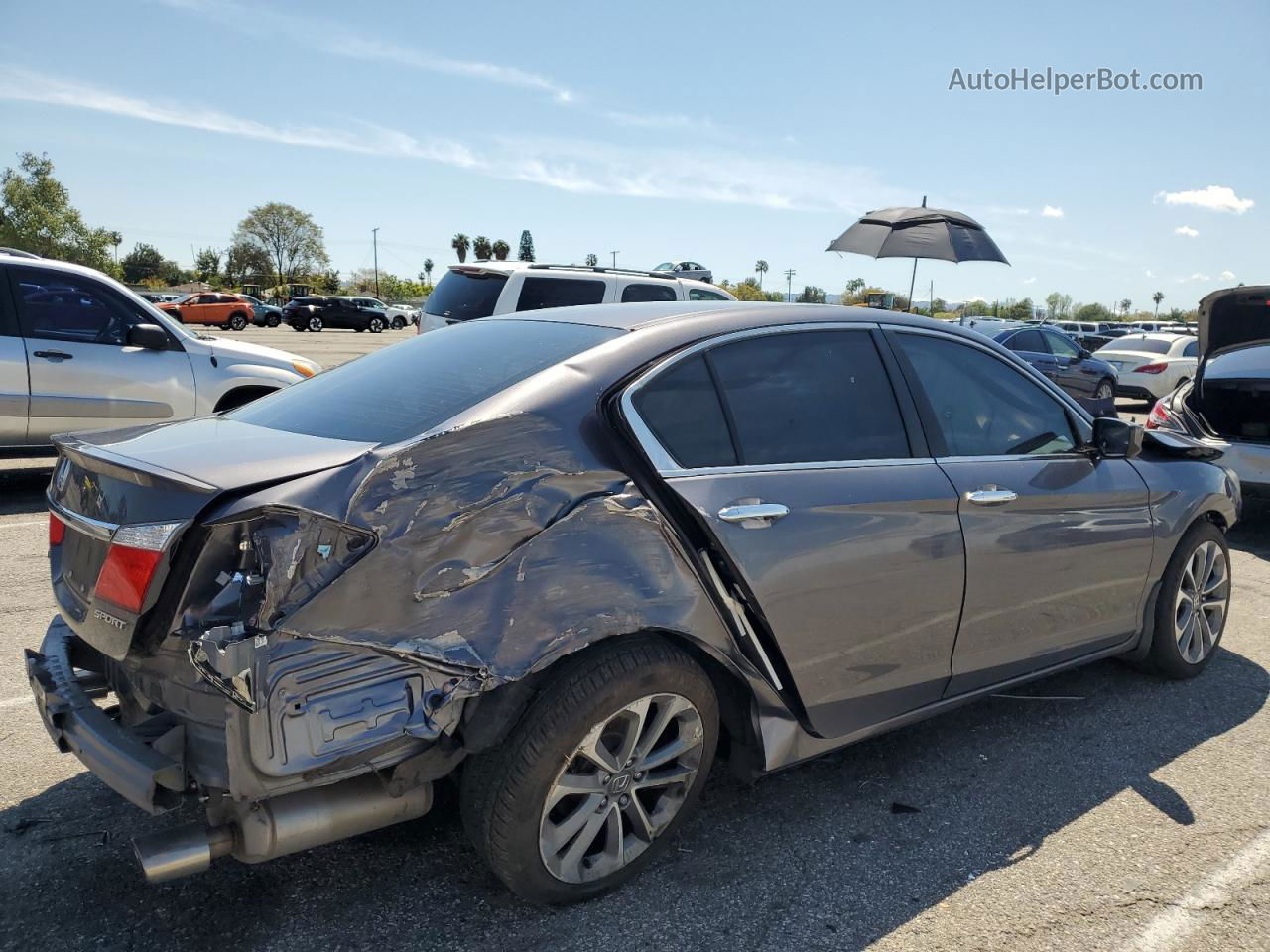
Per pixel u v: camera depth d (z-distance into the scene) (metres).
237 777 2.03
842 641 2.91
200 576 2.12
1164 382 18.00
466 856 2.80
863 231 12.52
